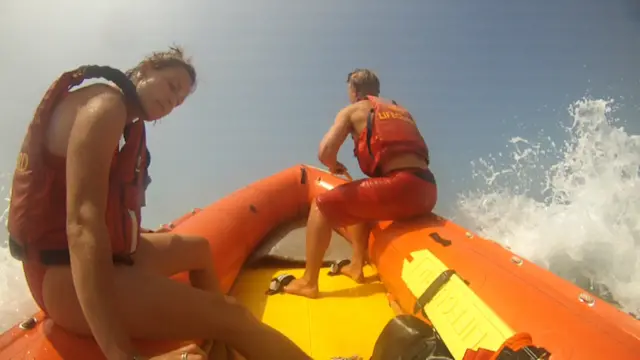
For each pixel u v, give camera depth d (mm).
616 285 2387
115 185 1226
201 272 1538
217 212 2318
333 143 2172
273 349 1290
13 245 1203
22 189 1166
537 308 1229
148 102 1253
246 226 2354
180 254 1448
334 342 1774
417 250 1838
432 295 1578
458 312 1415
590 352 1043
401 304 1853
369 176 2199
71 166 1058
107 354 1044
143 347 1226
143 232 1496
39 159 1139
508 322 1246
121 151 1245
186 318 1217
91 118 1073
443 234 1861
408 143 2092
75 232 1040
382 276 2068
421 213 2100
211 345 1457
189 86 1314
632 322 1139
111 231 1205
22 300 2062
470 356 1178
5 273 2225
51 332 1237
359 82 2369
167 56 1285
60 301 1170
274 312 1995
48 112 1133
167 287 1204
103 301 1035
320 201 2074
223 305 1260
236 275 2195
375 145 2107
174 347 1304
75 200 1050
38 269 1188
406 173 2045
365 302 2064
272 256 2527
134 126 1256
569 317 1159
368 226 2289
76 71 1151
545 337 1138
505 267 1493
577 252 2643
